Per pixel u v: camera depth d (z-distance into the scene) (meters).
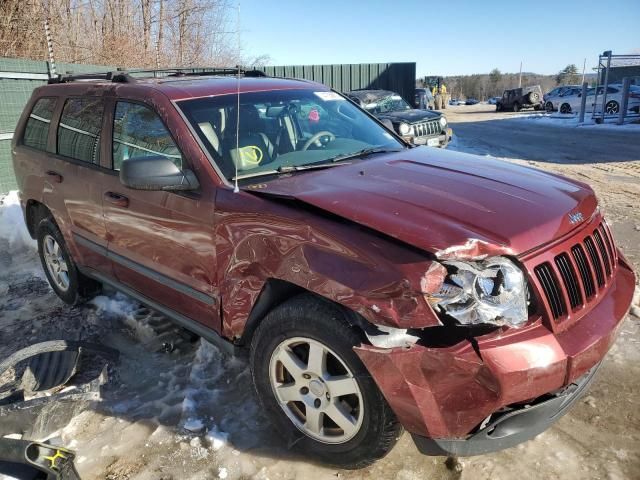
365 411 2.47
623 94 20.94
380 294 2.27
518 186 2.93
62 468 2.54
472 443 2.33
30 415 3.06
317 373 2.63
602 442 2.90
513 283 2.30
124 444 3.06
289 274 2.59
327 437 2.70
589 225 2.86
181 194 3.17
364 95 15.36
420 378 2.24
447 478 2.69
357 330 2.42
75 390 3.35
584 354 2.37
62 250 4.75
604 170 11.03
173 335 4.19
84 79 4.72
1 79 8.88
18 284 5.52
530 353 2.25
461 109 49.16
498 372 2.20
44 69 9.65
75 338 4.31
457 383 2.22
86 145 4.12
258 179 3.12
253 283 2.83
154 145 3.44
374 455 2.54
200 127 3.30
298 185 2.92
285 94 3.93
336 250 2.44
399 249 2.31
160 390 3.55
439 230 2.32
